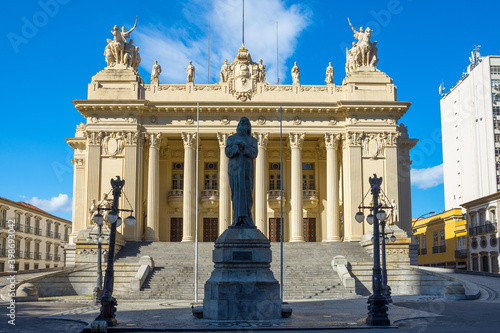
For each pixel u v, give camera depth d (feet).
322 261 139.13
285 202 184.96
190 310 80.33
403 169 193.06
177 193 184.75
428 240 264.52
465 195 272.10
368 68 176.35
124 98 170.60
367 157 170.19
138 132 169.58
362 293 119.75
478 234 202.28
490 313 74.18
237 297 60.39
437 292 122.11
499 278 137.69
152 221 167.84
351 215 166.61
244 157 64.59
